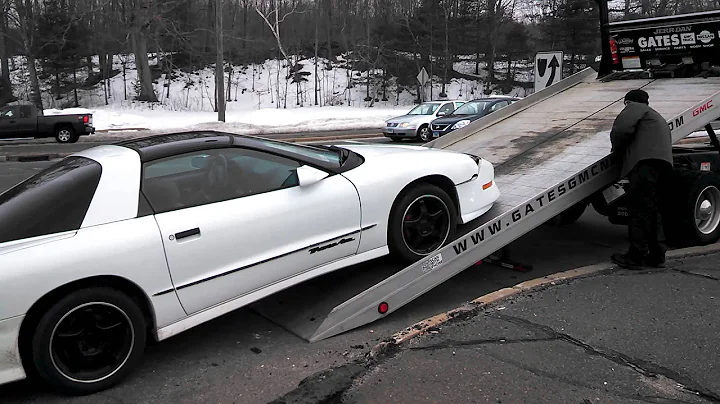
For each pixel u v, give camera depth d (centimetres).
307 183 397
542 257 593
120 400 330
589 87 794
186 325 362
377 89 4688
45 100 4178
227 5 5025
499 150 665
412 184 459
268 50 5162
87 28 4091
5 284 302
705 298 446
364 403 313
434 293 490
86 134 2150
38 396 335
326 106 4128
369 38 4541
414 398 315
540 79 1038
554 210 512
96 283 329
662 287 473
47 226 329
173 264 349
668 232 594
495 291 482
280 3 4509
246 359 377
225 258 368
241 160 396
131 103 4016
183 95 4378
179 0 3975
